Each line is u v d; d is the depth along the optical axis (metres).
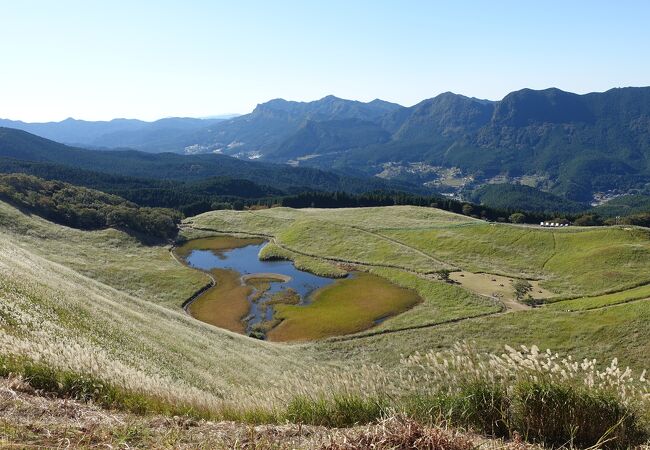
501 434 9.11
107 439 7.29
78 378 11.21
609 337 44.94
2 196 91.12
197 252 98.69
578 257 76.12
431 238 94.38
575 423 8.76
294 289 73.62
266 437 7.99
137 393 11.89
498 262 80.12
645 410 8.91
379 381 11.27
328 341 51.34
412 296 67.19
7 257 32.94
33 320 19.41
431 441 7.21
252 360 34.94
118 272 73.38
